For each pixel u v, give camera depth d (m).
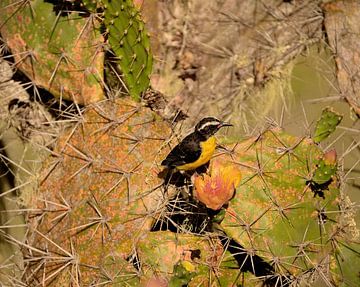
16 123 7.62
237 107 8.00
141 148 6.33
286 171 6.18
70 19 6.82
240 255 6.21
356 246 6.54
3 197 7.33
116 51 6.60
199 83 8.55
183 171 6.10
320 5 7.67
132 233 6.05
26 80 7.72
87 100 6.83
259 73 7.93
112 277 6.01
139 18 6.39
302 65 7.51
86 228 6.33
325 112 6.31
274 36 8.00
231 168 5.71
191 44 8.63
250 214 6.02
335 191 6.43
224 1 8.59
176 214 6.30
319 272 6.24
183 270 5.37
